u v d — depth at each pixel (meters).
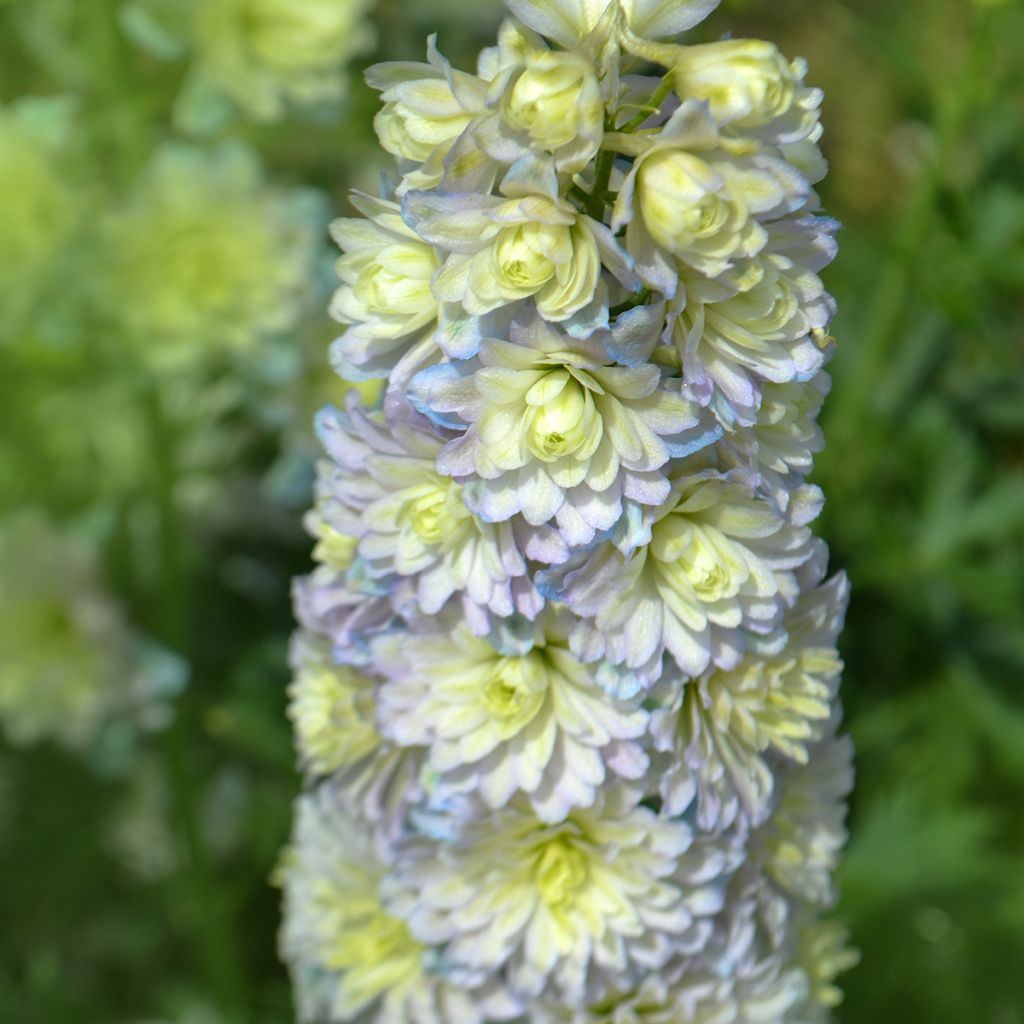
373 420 0.22
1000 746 0.43
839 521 0.44
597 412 0.20
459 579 0.22
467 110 0.20
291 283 0.42
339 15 0.41
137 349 0.41
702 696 0.22
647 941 0.25
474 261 0.19
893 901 0.43
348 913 0.28
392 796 0.25
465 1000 0.27
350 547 0.24
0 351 0.43
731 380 0.20
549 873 0.24
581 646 0.21
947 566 0.43
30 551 0.44
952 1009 0.45
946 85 0.42
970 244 0.41
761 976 0.26
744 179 0.19
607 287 0.20
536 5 0.20
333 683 0.26
